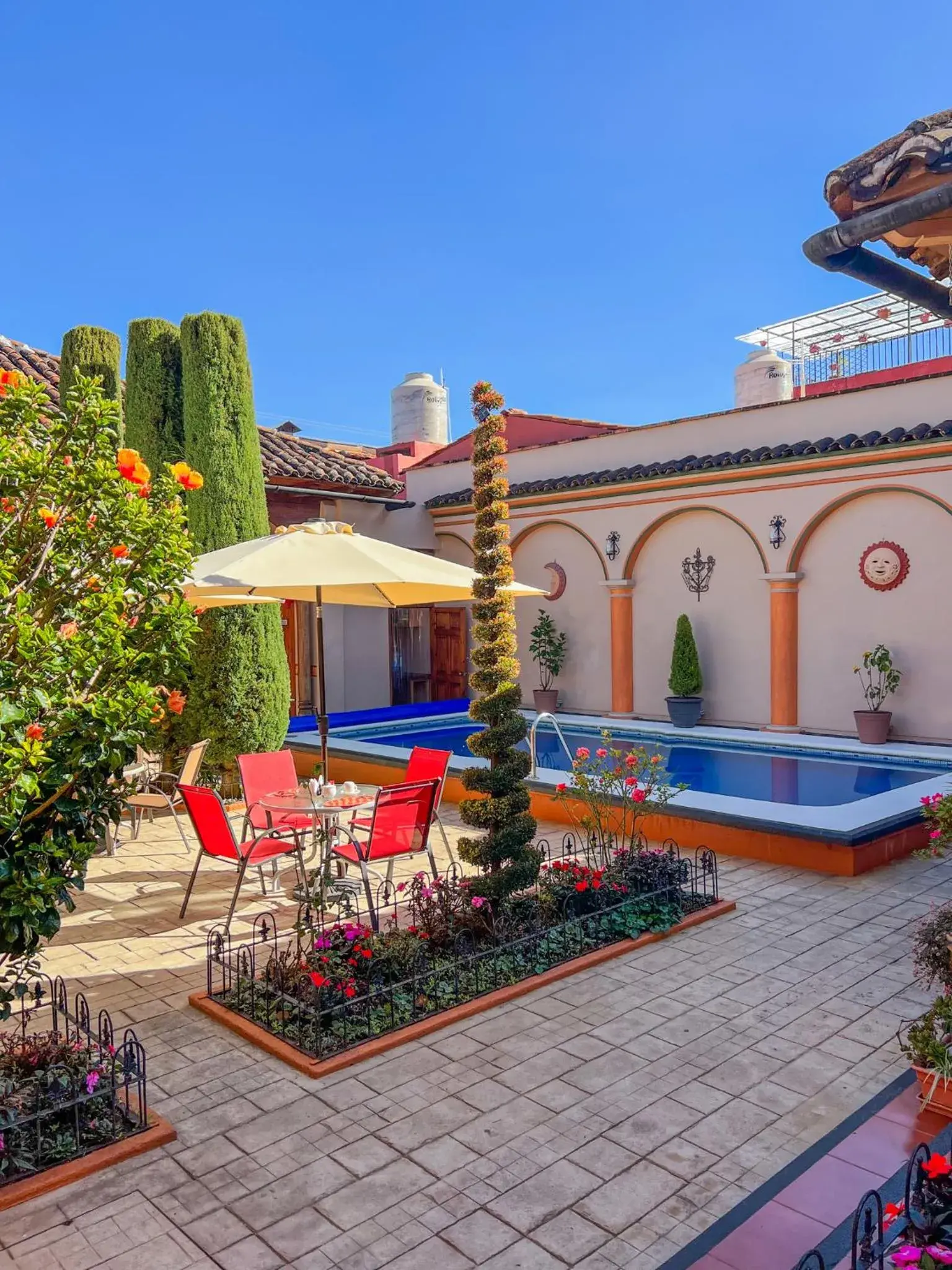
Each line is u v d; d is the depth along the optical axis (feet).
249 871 27.86
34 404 14.51
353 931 18.52
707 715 53.11
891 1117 13.46
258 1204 11.96
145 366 38.04
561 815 33.32
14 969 13.88
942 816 15.96
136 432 38.27
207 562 24.67
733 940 21.34
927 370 68.03
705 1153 12.97
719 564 52.19
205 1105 14.46
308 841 29.81
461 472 61.87
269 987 17.66
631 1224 11.46
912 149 7.13
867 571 46.19
